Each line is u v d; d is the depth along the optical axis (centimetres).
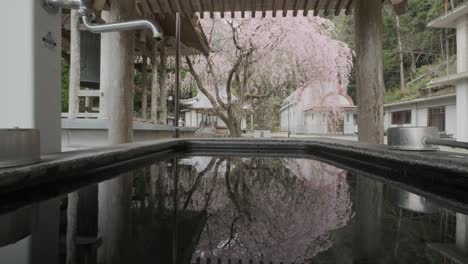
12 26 109
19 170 80
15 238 54
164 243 53
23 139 85
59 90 126
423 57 2422
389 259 46
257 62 977
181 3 373
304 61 997
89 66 568
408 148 139
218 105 945
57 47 124
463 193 96
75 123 412
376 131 298
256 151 289
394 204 85
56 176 99
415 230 61
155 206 80
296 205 84
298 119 2008
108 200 86
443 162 102
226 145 298
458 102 1177
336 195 97
